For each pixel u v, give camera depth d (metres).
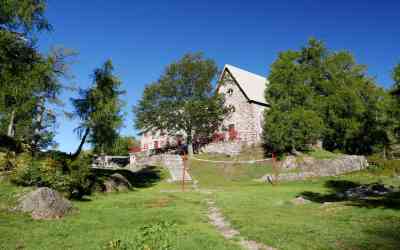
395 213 15.53
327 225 13.49
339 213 16.39
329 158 43.22
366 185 28.56
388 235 11.66
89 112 29.55
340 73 50.50
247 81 54.56
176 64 50.66
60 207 15.27
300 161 41.81
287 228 12.84
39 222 13.38
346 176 39.81
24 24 20.55
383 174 38.97
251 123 50.28
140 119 52.84
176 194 26.47
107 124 29.66
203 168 44.16
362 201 20.36
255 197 23.91
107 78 30.45
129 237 11.16
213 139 53.50
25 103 22.73
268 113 45.97
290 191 28.34
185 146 56.25
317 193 26.86
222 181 38.88
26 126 36.25
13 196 15.02
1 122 35.34
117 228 13.06
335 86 48.88
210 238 11.32
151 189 32.06
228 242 10.98
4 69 20.55
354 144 52.81
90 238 11.23
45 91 23.89
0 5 19.30
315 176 40.09
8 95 21.19
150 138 65.31
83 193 23.02
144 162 50.38
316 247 10.23
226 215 16.34
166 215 16.03
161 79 51.59
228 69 54.06
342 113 49.62
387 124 47.91
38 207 14.41
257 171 41.12
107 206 19.09
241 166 43.00
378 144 50.59
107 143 31.08
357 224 13.60
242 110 51.75
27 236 11.18
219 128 54.00
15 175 17.88
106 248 10.05
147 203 20.62
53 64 24.91
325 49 50.28
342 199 23.17
